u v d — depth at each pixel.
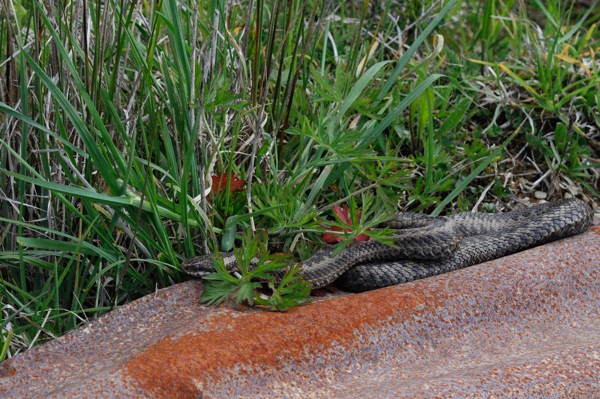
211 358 3.36
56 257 4.25
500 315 3.88
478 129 5.59
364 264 4.29
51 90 3.84
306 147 4.57
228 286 3.84
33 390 3.37
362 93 4.91
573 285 4.07
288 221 4.18
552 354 3.55
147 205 4.03
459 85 5.50
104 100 4.14
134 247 4.28
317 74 4.64
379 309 3.74
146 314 3.81
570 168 5.50
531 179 5.50
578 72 5.92
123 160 4.04
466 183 4.86
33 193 4.39
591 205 5.34
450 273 4.06
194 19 3.99
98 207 4.16
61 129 4.04
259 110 4.41
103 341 3.67
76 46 4.11
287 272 3.82
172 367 3.29
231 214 4.37
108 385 3.17
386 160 4.44
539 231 4.38
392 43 6.20
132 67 5.11
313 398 3.39
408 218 4.61
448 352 3.71
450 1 4.91
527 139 5.57
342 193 4.75
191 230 4.36
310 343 3.54
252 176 4.62
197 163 4.29
